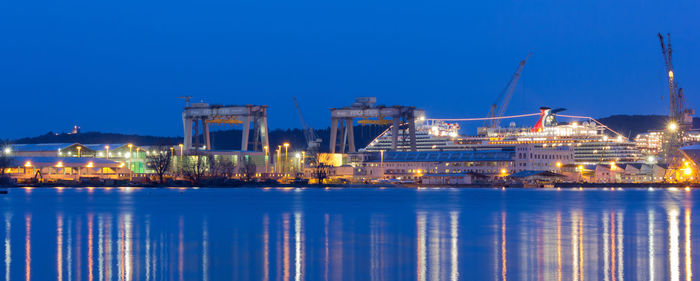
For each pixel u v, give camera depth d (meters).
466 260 66.81
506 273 60.12
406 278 58.38
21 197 186.88
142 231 92.56
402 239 83.44
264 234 88.81
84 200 171.12
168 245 77.94
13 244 78.50
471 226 99.19
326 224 102.81
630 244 77.62
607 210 133.75
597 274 59.41
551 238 83.81
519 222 105.56
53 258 68.00
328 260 67.12
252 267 63.34
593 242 79.62
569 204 156.75
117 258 68.25
